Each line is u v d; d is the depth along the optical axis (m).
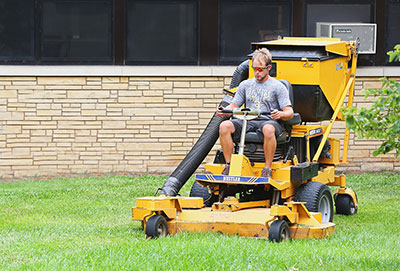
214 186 17.19
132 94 28.28
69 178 27.33
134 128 28.36
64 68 27.86
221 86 28.50
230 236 15.81
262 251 14.16
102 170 28.34
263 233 15.66
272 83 17.25
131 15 28.34
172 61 28.62
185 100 28.44
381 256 14.19
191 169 19.33
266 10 28.75
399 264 13.53
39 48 28.09
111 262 13.41
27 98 27.92
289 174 16.97
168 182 18.59
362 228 17.92
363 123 14.52
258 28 28.77
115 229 17.45
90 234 16.86
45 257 14.27
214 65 28.67
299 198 17.45
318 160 20.16
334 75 19.48
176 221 16.33
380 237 16.48
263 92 17.22
